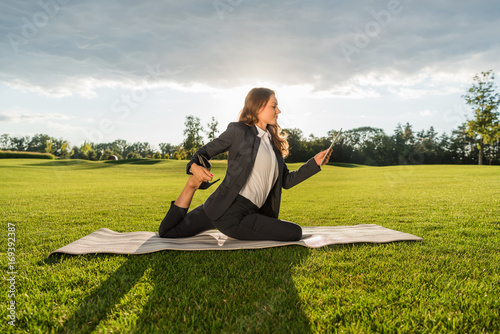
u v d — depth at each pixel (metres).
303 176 2.84
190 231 2.80
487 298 1.67
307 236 2.91
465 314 1.52
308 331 1.40
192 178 2.66
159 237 2.86
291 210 5.67
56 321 1.48
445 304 1.62
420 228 3.71
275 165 2.67
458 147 35.09
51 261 2.34
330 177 16.42
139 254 2.40
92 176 18.00
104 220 4.55
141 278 1.96
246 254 2.41
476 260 2.32
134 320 1.47
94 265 2.19
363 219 4.57
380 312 1.54
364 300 1.66
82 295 1.74
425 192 8.36
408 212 5.06
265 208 2.81
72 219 4.59
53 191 9.37
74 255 2.42
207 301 1.65
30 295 1.74
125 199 7.37
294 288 1.81
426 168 20.88
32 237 3.28
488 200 6.18
